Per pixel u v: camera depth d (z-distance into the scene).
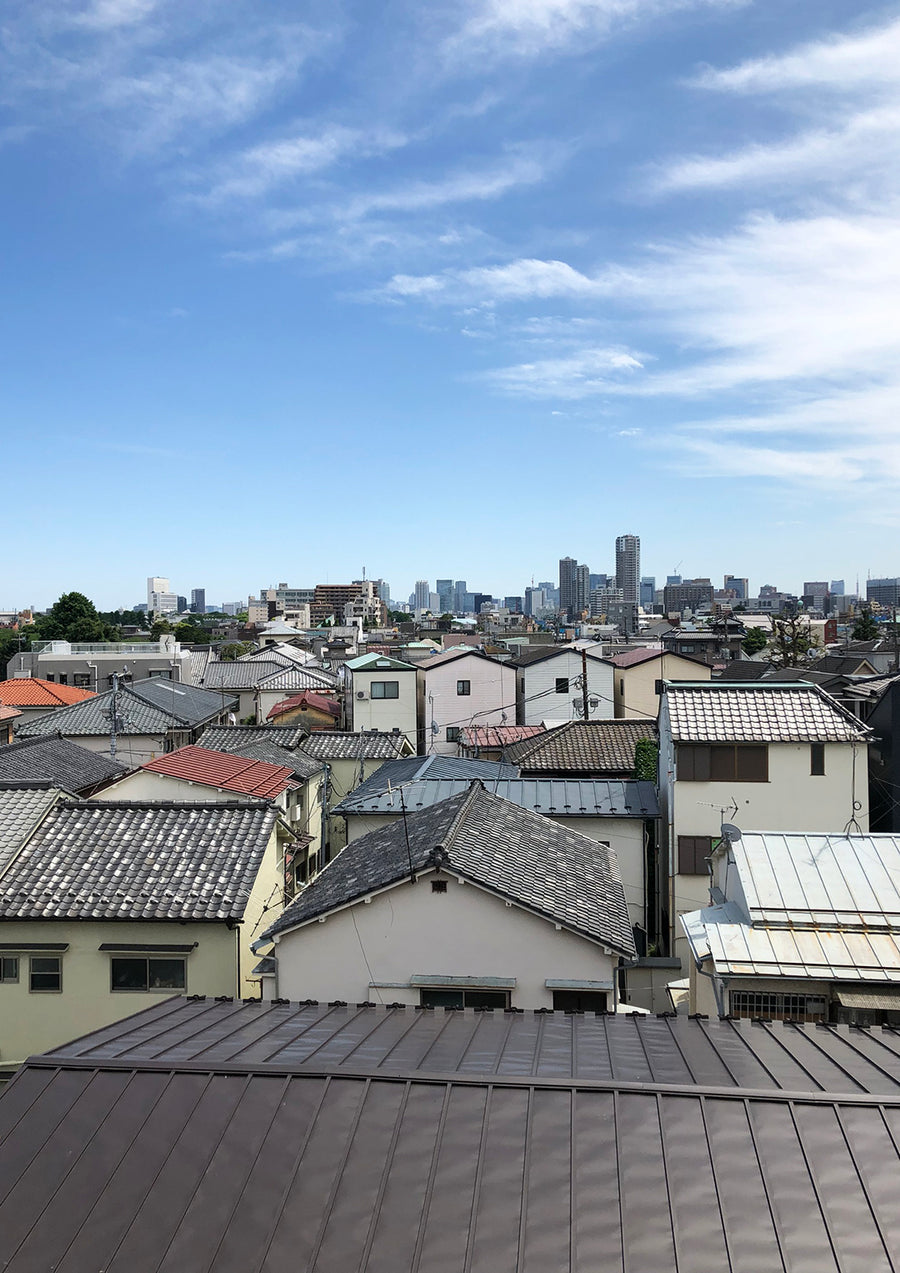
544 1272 5.58
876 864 14.82
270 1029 9.03
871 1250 5.67
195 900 16.27
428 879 14.28
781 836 15.62
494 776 29.61
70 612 93.12
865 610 105.25
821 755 23.78
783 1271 5.55
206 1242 5.89
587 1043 8.70
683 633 85.25
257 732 38.03
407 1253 5.75
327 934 14.59
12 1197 6.29
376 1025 9.27
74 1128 6.86
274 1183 6.31
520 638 103.56
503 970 14.11
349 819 24.64
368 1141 6.65
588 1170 6.33
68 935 16.02
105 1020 15.91
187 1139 6.72
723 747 24.03
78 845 17.78
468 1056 8.14
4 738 43.44
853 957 12.98
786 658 71.00
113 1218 6.09
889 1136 6.59
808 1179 6.22
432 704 53.41
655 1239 5.79
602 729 35.97
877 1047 8.70
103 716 41.03
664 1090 7.08
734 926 13.78
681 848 24.09
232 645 113.69
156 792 24.34
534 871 15.76
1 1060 15.85
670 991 17.33
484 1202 6.10
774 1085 7.38
